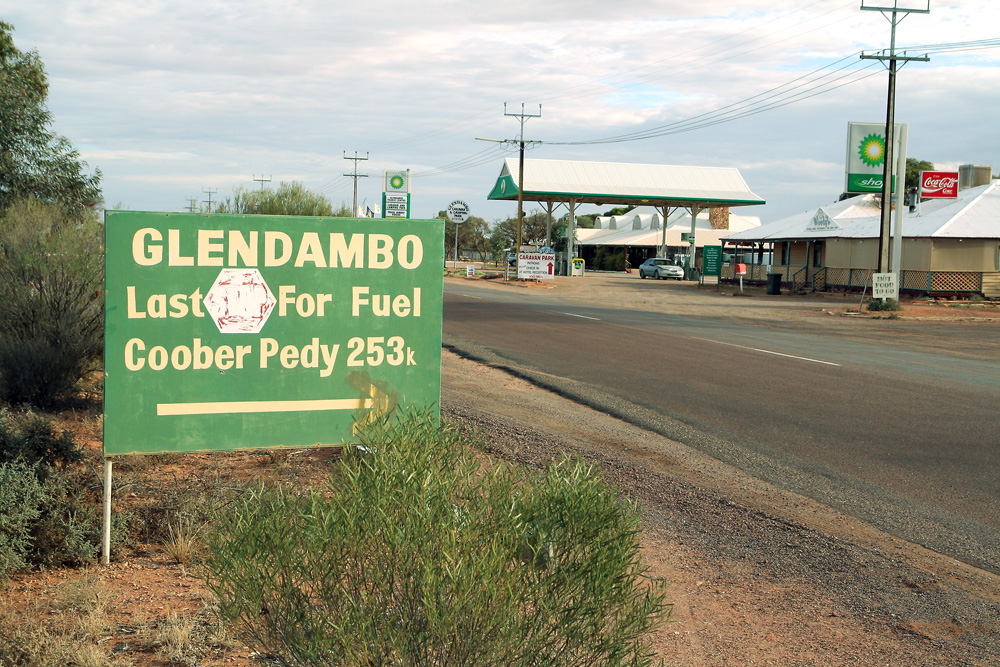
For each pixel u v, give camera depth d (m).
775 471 7.54
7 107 16.34
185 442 4.76
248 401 4.85
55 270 8.88
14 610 3.96
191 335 4.74
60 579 4.40
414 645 2.42
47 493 4.75
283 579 2.57
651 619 2.88
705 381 12.81
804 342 19.67
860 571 5.12
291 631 2.55
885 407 10.89
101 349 9.26
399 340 5.08
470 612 2.38
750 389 12.15
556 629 2.50
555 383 12.22
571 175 66.88
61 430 7.43
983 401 11.52
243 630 2.98
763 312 30.52
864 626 4.32
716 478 7.24
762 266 51.78
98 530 4.74
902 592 4.80
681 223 84.50
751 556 5.34
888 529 5.96
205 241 4.73
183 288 4.71
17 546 4.41
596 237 88.31
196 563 4.46
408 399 5.11
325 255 4.93
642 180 67.50
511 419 9.44
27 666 3.39
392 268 5.05
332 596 2.52
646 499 6.52
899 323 26.88
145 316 4.66
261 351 4.86
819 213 45.91
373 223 5.00
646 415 10.03
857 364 15.50
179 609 3.99
